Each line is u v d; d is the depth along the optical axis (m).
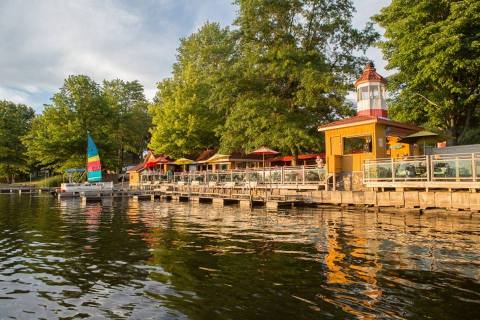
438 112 28.53
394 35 28.53
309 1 34.50
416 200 20.34
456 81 26.66
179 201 35.03
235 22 34.78
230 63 53.94
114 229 16.89
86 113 60.75
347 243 12.37
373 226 16.05
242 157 43.50
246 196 28.47
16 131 80.75
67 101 60.12
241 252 11.36
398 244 12.03
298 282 8.14
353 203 23.39
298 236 13.96
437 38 23.22
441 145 31.77
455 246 11.61
